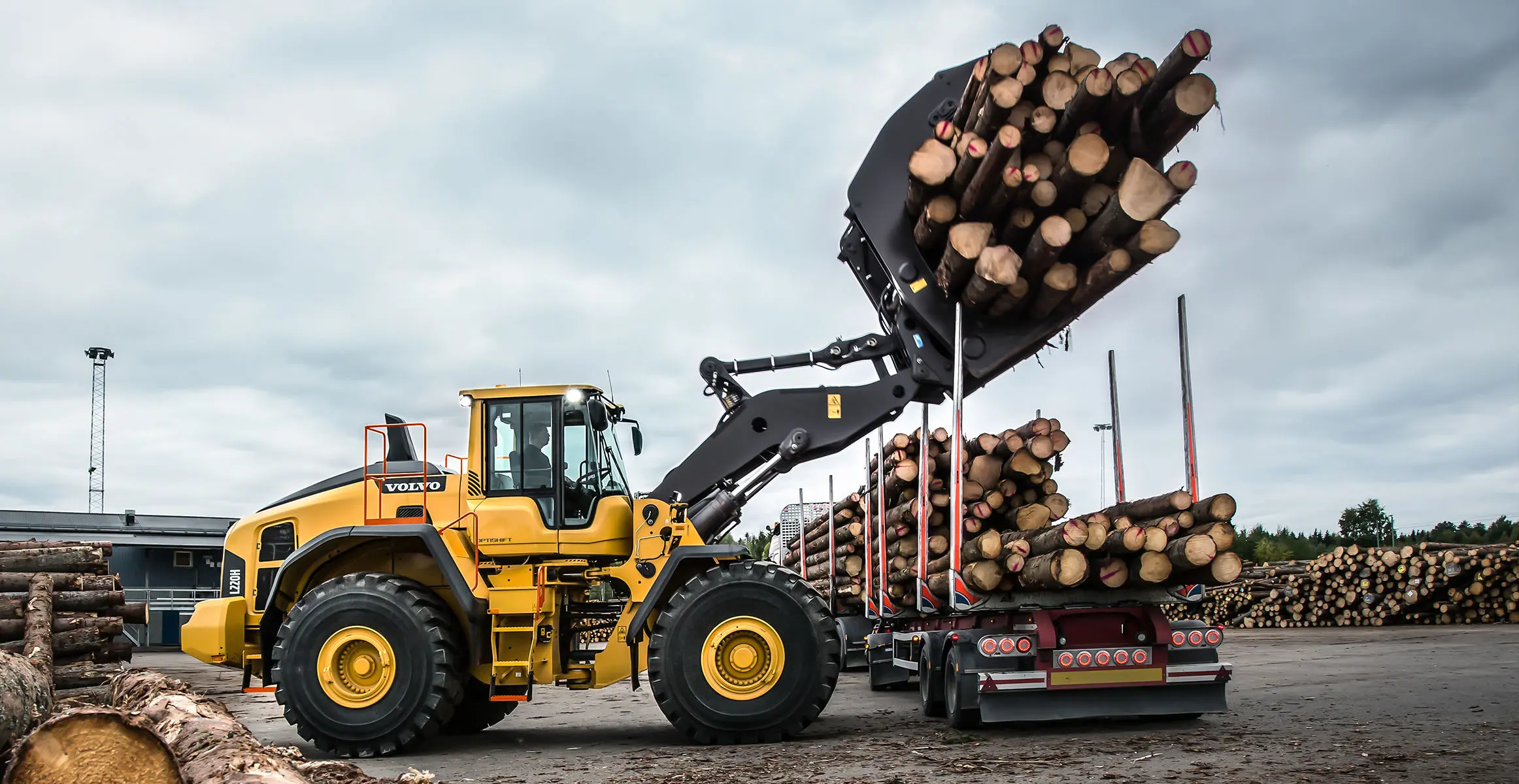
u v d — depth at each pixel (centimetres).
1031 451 831
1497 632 1627
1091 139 695
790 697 744
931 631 910
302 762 517
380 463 862
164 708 577
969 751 655
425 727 757
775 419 886
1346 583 2053
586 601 868
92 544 1236
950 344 820
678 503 830
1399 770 527
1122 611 741
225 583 859
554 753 742
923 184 785
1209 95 671
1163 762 581
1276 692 924
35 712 571
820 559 1443
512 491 841
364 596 773
